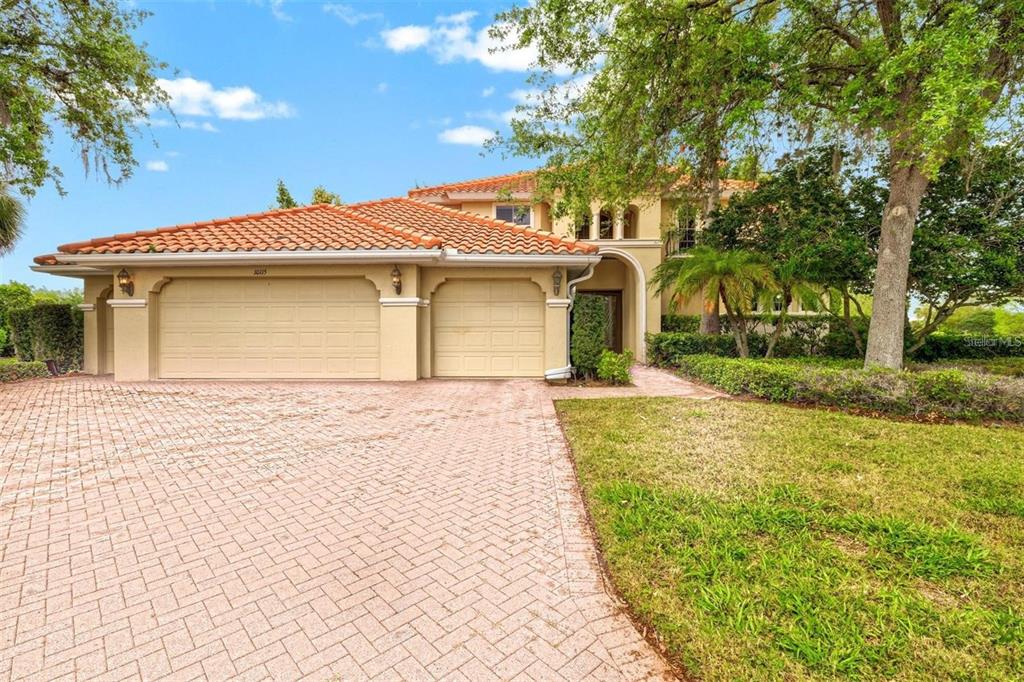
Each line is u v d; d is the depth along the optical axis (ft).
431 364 42.14
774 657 8.29
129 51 49.93
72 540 13.07
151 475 18.19
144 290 40.01
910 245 33.50
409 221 48.42
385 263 39.47
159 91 53.42
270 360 41.09
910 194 32.73
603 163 37.76
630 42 31.24
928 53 22.07
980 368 38.19
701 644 8.70
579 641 9.12
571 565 11.88
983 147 27.48
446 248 39.11
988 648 8.47
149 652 8.82
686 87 31.76
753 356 51.80
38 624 9.58
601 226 68.85
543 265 40.60
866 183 39.81
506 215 69.82
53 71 48.08
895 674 7.89
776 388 30.68
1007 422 25.34
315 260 38.27
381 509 15.23
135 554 12.35
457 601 10.41
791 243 40.60
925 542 12.23
